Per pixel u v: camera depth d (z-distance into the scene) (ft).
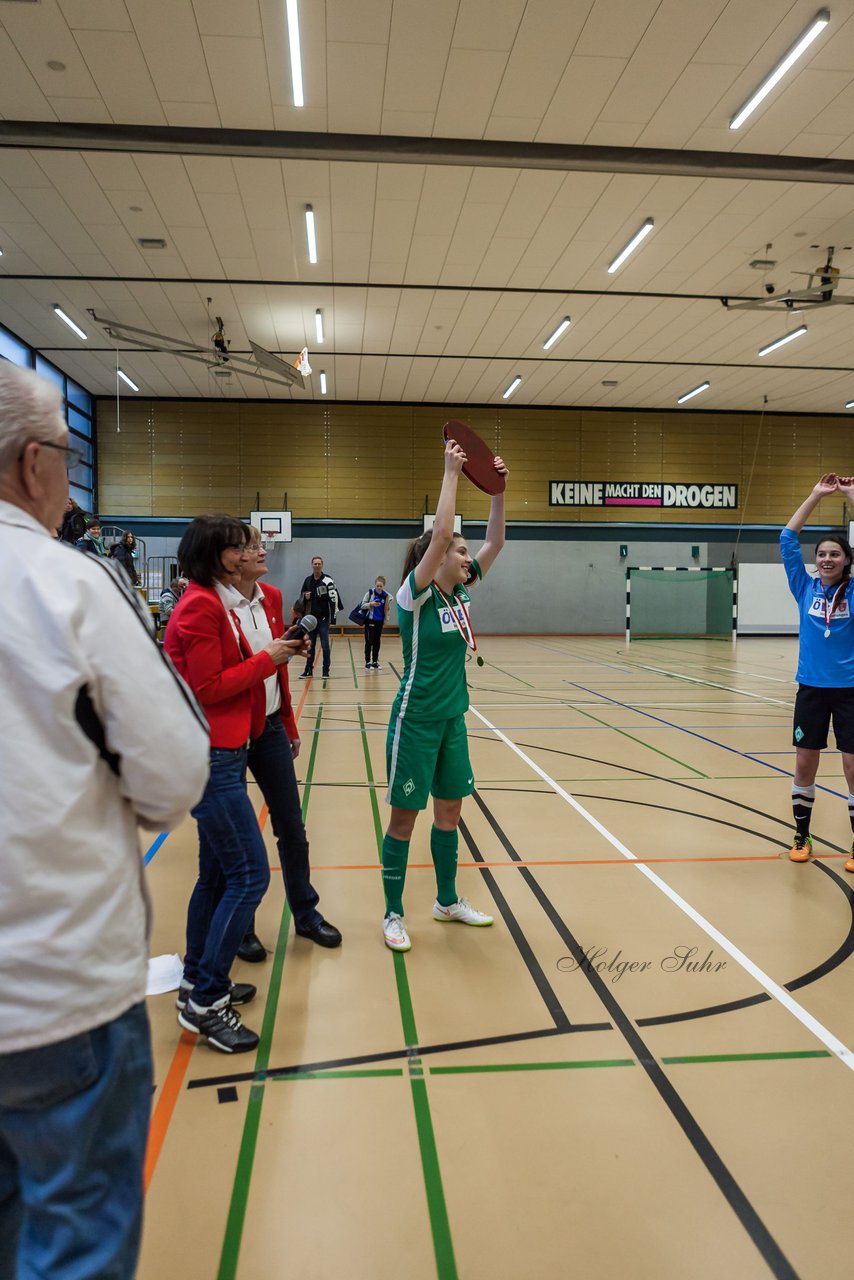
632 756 19.88
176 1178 5.69
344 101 24.40
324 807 15.40
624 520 63.72
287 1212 5.37
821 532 65.00
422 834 13.87
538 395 59.31
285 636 7.68
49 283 38.63
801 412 64.23
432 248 34.53
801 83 23.70
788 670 39.88
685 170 27.84
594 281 38.04
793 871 12.09
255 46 21.94
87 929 2.99
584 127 25.80
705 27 21.25
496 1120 6.39
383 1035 7.59
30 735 2.87
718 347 47.60
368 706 27.14
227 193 29.86
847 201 30.40
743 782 17.38
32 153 27.02
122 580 3.27
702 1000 8.27
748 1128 6.31
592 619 64.13
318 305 41.34
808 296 39.19
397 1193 5.57
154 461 59.72
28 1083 2.88
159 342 47.29
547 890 11.30
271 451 60.54
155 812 3.24
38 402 3.22
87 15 20.70
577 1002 8.22
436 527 8.59
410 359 50.55
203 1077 6.92
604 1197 5.56
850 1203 5.53
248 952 9.07
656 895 11.12
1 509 3.06
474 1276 4.87
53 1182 2.98
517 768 18.54
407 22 20.97
